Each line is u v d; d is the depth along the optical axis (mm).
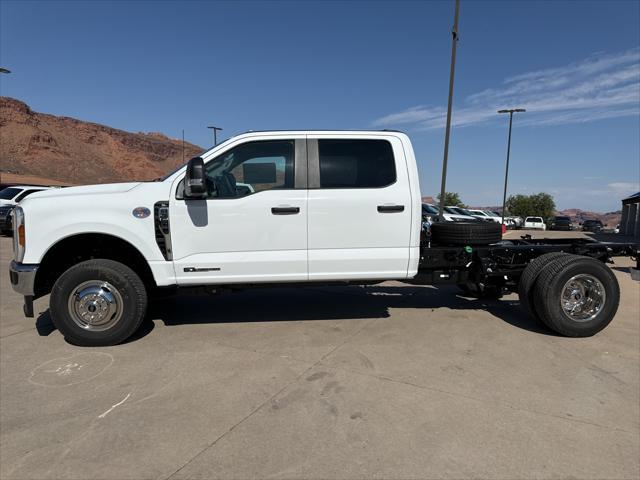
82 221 4352
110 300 4426
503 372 3875
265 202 4590
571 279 4766
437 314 5746
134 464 2570
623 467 2559
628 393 3486
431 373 3846
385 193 4754
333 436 2859
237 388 3555
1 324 5219
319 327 5152
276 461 2598
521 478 2455
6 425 2994
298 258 4672
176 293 5289
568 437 2857
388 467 2543
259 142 4703
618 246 5535
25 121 120312
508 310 5984
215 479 2441
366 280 4949
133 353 4309
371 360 4141
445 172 14664
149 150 156375
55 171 114000
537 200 72062
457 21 13523
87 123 143250
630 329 5191
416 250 4848
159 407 3246
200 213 4512
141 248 4453
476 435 2875
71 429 2943
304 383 3645
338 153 4777
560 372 3883
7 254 11227
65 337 4469
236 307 6059
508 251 5266
